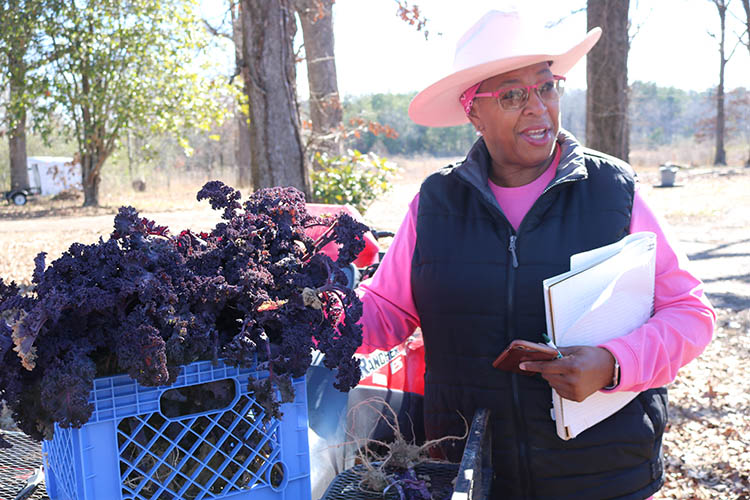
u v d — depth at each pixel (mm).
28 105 22578
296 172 6617
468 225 1862
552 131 1819
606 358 1564
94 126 24625
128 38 22000
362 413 2195
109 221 19438
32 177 37031
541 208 1782
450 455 1920
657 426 1815
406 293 2039
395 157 76938
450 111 2150
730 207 18469
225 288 1334
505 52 1750
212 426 1338
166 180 42156
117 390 1267
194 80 23109
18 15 20938
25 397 1292
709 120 63125
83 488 1260
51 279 1288
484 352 1827
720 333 6855
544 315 1771
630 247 1621
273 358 1335
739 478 4000
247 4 6379
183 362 1271
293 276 1420
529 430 1799
